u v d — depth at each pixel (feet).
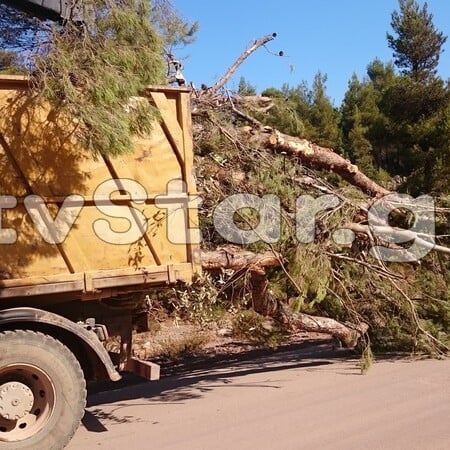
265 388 24.29
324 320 27.66
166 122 19.29
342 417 19.62
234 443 17.60
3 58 18.85
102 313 19.80
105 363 18.10
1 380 16.76
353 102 98.32
